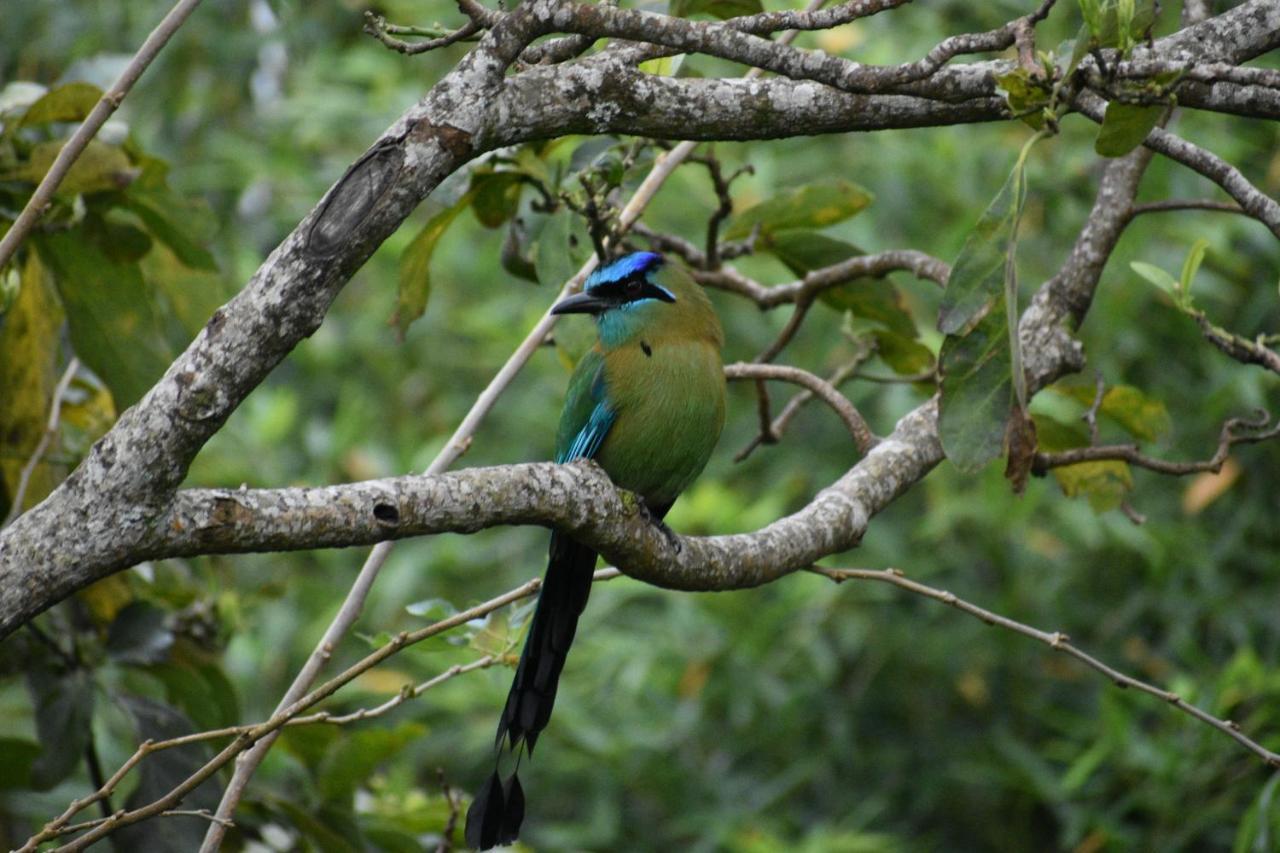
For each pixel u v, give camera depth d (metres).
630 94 6.11
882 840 15.26
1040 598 16.95
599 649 16.52
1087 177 15.54
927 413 8.27
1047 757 16.52
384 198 5.44
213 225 9.16
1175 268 14.93
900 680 17.72
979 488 16.25
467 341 19.03
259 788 8.96
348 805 8.99
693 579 6.84
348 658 17.05
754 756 17.78
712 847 16.27
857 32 15.27
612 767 16.66
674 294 8.72
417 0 17.42
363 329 18.81
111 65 11.30
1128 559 17.08
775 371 8.65
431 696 15.87
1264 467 16.06
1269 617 15.54
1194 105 6.48
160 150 17.34
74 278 8.50
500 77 5.76
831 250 9.87
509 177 8.75
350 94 18.12
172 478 5.04
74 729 8.66
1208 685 14.54
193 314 9.69
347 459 17.59
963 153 15.96
